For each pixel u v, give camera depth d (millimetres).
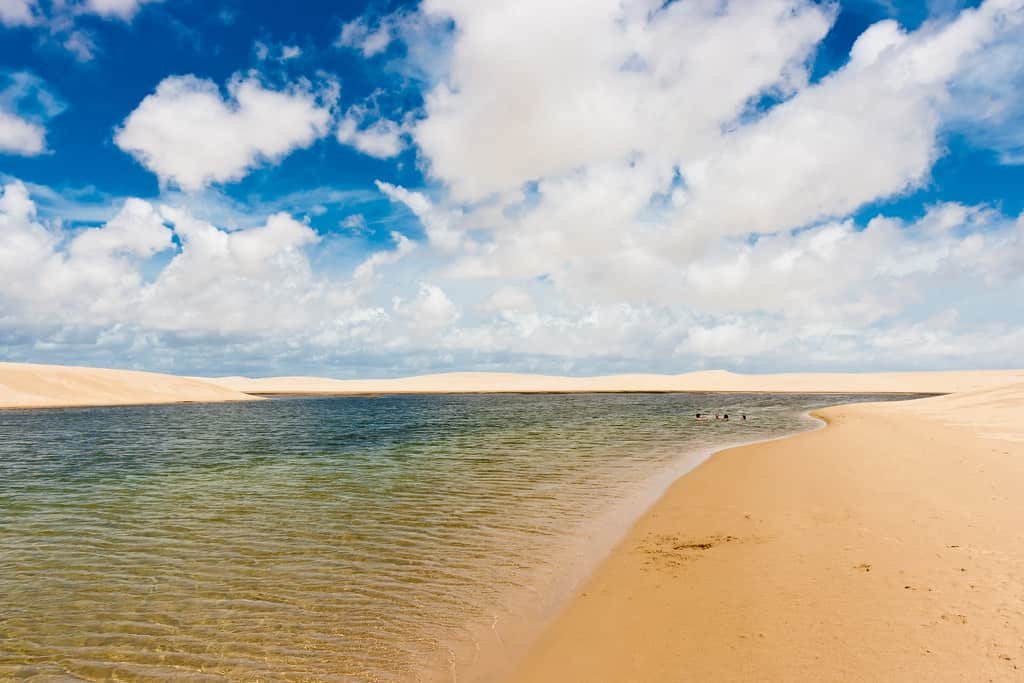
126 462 24375
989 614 6980
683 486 17609
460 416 53562
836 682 5930
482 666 7137
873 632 6918
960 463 17375
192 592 9672
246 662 7387
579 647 7469
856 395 104750
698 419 47844
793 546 10711
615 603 8805
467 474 20547
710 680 6316
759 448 26234
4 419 46969
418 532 13031
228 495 17297
